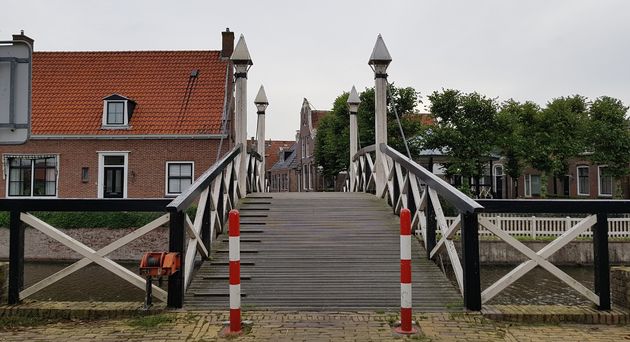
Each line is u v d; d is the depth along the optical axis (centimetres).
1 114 413
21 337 437
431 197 637
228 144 2030
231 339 421
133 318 494
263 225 782
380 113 987
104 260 528
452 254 566
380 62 982
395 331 439
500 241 1608
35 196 1983
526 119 2209
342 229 763
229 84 2166
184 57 2266
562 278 505
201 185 602
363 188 1205
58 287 1164
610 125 2139
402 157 805
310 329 446
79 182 1977
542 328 457
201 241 621
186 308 514
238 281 443
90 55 2277
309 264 634
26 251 1728
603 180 2591
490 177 2867
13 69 413
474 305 501
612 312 484
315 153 3077
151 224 529
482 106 2008
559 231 1633
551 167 2139
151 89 2147
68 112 2053
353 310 505
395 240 719
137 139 1984
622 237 1625
